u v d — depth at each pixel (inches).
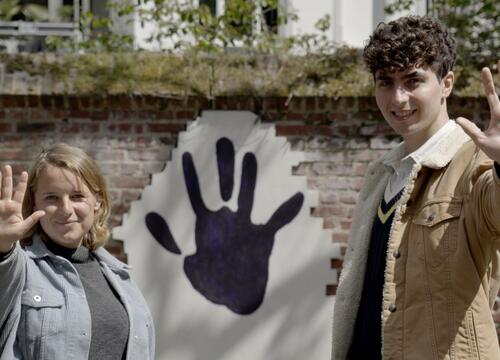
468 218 104.3
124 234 199.9
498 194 95.8
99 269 117.3
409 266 108.0
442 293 105.0
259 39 215.6
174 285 200.5
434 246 105.9
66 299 108.1
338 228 205.6
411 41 111.5
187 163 201.9
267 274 202.5
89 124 202.1
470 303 104.7
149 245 200.7
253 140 203.2
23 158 200.8
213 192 202.2
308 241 203.9
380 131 205.2
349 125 205.3
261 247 202.7
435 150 111.2
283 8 230.4
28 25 237.1
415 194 111.0
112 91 198.8
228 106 202.8
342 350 120.0
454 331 104.1
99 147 201.9
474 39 209.9
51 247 113.8
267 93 201.2
